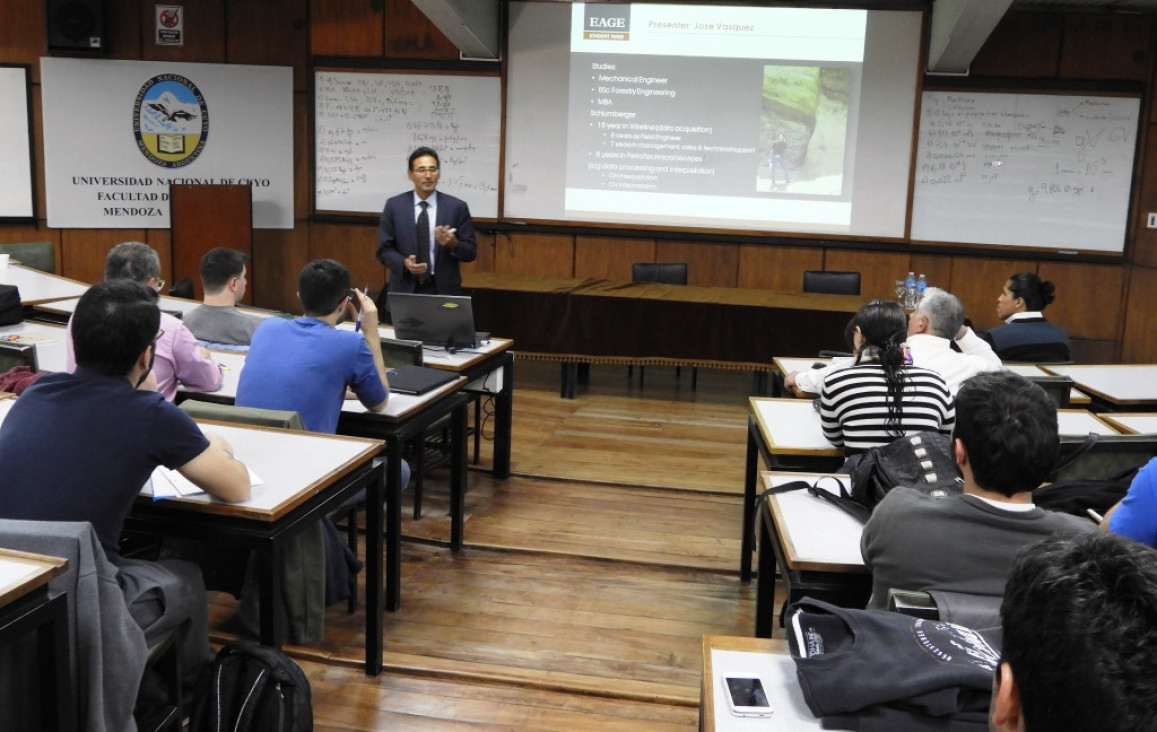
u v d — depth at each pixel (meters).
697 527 4.13
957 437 1.74
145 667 2.03
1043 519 1.68
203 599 2.22
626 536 3.99
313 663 2.84
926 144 7.12
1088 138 6.98
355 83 7.65
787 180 7.29
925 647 1.33
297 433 2.70
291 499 2.21
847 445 2.75
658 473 4.84
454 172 7.63
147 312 2.03
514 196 7.57
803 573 2.11
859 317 2.77
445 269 5.66
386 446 3.13
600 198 7.48
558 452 5.14
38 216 7.69
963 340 3.86
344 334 3.04
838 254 7.34
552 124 7.43
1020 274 4.71
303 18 7.68
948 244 7.20
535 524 4.08
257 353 3.05
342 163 7.79
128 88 7.62
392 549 3.17
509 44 7.38
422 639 3.02
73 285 5.08
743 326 6.12
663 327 6.18
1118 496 2.38
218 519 2.18
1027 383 1.73
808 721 1.38
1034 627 0.67
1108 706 0.63
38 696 1.64
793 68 7.14
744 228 7.37
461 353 4.17
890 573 1.77
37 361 3.55
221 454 2.13
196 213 7.55
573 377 6.34
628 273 7.56
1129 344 7.14
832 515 2.37
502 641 3.04
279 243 7.98
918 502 1.77
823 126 7.18
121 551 2.82
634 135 7.37
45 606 1.58
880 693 1.28
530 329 6.28
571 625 3.18
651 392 6.65
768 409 3.38
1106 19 6.88
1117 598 0.66
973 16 6.11
